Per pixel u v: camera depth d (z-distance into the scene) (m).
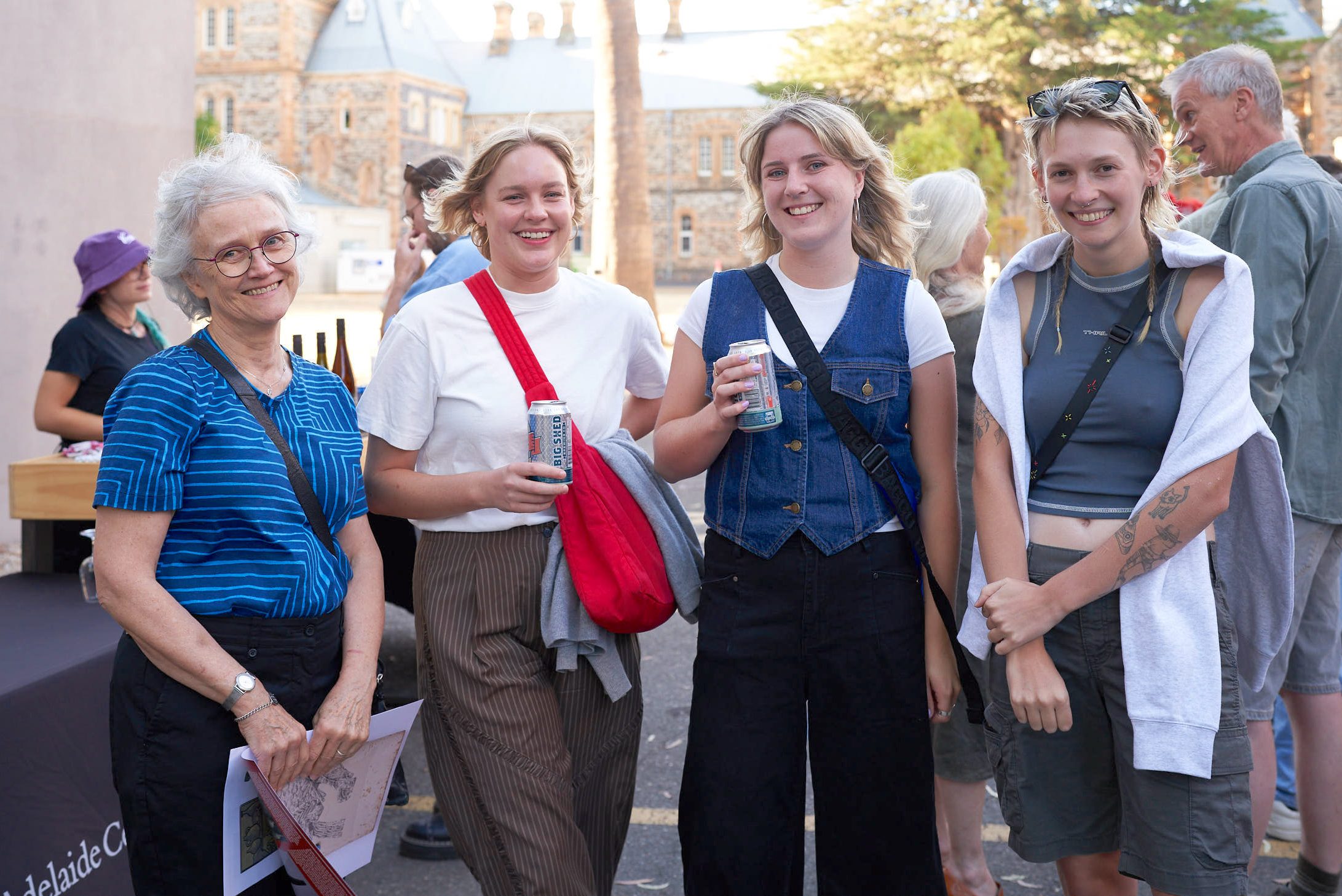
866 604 2.24
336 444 2.09
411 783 3.97
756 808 2.24
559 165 2.44
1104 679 2.16
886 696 2.25
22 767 2.52
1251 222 2.76
